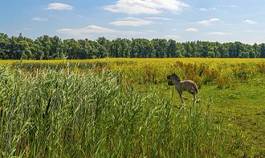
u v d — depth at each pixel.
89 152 7.14
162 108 8.71
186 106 10.70
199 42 111.31
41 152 6.55
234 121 14.16
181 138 8.57
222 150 9.27
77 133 7.42
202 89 24.03
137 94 8.79
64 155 6.69
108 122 7.95
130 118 8.10
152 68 31.94
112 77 9.69
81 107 7.79
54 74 8.38
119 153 7.32
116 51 99.38
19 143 6.56
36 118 6.91
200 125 9.12
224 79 25.98
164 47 105.81
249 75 30.27
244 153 9.82
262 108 17.16
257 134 12.20
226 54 111.56
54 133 6.76
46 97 7.48
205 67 32.34
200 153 8.76
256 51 113.31
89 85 8.50
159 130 8.37
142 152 7.94
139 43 103.94
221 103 18.70
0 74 7.95
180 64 34.47
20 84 7.68
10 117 6.35
